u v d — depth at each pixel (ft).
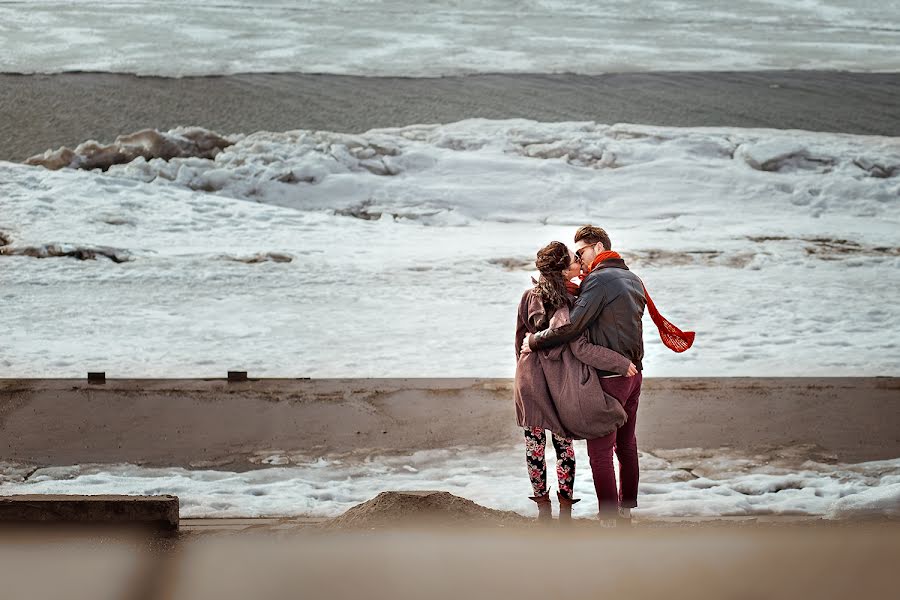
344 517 23.77
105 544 20.24
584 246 30.32
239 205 113.19
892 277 82.69
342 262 86.28
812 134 154.20
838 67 224.12
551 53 237.66
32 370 53.26
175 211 108.17
